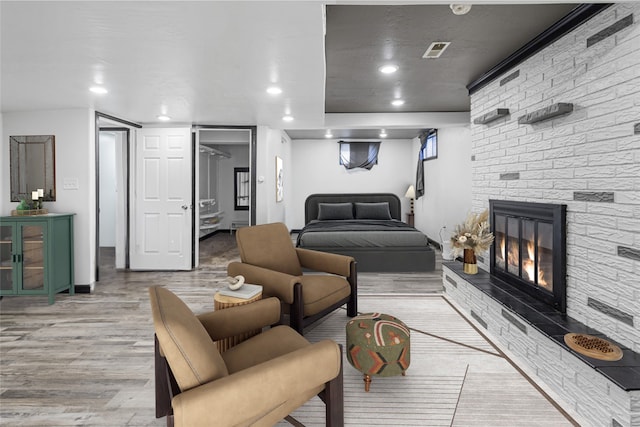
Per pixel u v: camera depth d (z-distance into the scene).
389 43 2.79
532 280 2.69
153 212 4.93
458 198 5.54
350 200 7.91
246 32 1.99
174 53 2.30
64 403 1.89
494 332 2.67
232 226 9.67
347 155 8.41
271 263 2.97
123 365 2.30
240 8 1.72
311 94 3.36
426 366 2.26
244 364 1.57
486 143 3.41
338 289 2.83
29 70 2.63
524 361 2.27
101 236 6.95
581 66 2.16
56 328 2.91
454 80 3.71
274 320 1.96
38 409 1.84
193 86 3.08
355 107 5.01
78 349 2.53
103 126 4.89
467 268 3.34
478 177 3.57
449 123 5.27
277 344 1.72
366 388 1.99
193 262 5.17
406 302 3.53
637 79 1.78
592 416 1.69
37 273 3.52
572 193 2.25
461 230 3.36
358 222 6.54
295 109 4.03
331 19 2.39
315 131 7.43
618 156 1.89
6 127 3.99
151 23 1.88
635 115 1.79
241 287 2.31
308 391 1.46
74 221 3.94
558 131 2.38
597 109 2.04
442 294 3.80
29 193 3.98
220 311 1.77
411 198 8.08
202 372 1.18
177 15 1.79
